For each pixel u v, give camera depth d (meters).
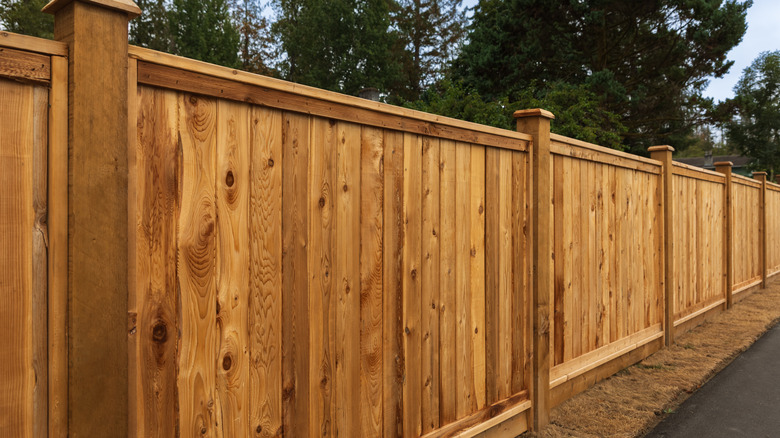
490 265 3.31
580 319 4.26
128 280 1.66
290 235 2.17
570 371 4.12
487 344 3.28
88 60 1.56
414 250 2.77
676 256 6.11
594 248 4.48
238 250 1.99
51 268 1.52
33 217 1.51
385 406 2.60
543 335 3.68
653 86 16.48
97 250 1.57
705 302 6.97
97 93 1.58
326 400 2.31
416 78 30.38
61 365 1.53
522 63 16.00
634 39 16.16
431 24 31.23
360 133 2.48
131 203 1.67
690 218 6.52
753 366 5.14
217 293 1.93
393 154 2.65
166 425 1.78
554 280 3.93
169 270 1.80
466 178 3.13
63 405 1.54
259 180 2.06
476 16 23.78
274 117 2.12
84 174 1.54
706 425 3.77
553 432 3.62
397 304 2.67
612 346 4.71
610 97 14.59
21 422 1.49
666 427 3.74
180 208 1.83
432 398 2.88
